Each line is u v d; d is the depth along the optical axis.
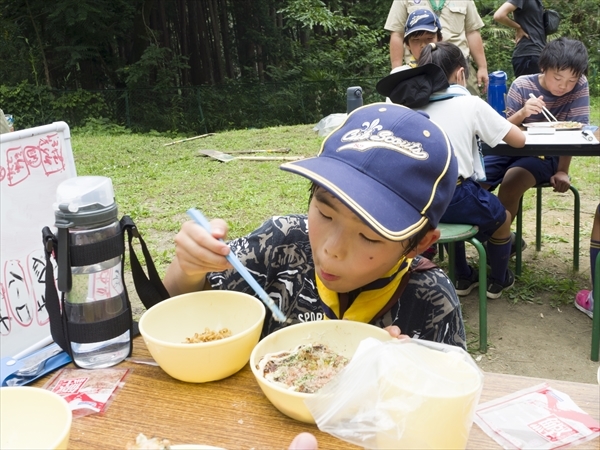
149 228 5.25
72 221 1.10
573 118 4.13
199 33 18.05
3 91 14.09
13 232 1.39
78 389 1.10
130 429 0.98
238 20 18.69
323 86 15.53
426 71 3.11
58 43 15.48
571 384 1.09
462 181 3.07
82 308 1.15
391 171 1.12
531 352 3.07
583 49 3.90
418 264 1.48
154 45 15.48
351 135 1.22
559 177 3.83
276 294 1.60
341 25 17.02
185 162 8.33
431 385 0.90
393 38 5.65
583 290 3.56
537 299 3.70
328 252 1.15
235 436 0.96
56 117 14.16
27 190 1.42
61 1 14.61
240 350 1.11
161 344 1.07
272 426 0.98
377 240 1.13
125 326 1.19
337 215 1.13
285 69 18.09
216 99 15.03
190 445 0.87
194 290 1.45
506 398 1.05
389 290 1.38
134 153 9.43
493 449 0.92
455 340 1.45
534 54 6.31
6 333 1.38
